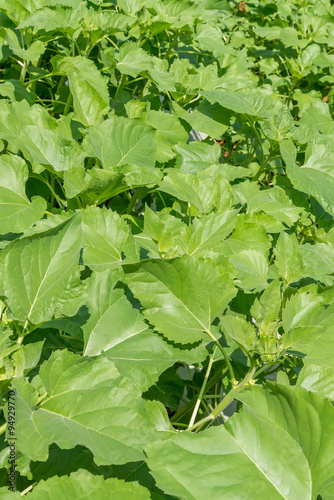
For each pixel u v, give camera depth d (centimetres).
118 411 143
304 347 194
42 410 144
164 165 314
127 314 195
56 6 317
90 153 252
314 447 142
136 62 340
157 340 191
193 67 411
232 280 186
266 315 175
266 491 134
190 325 191
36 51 318
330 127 449
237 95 361
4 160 219
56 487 129
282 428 151
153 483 167
